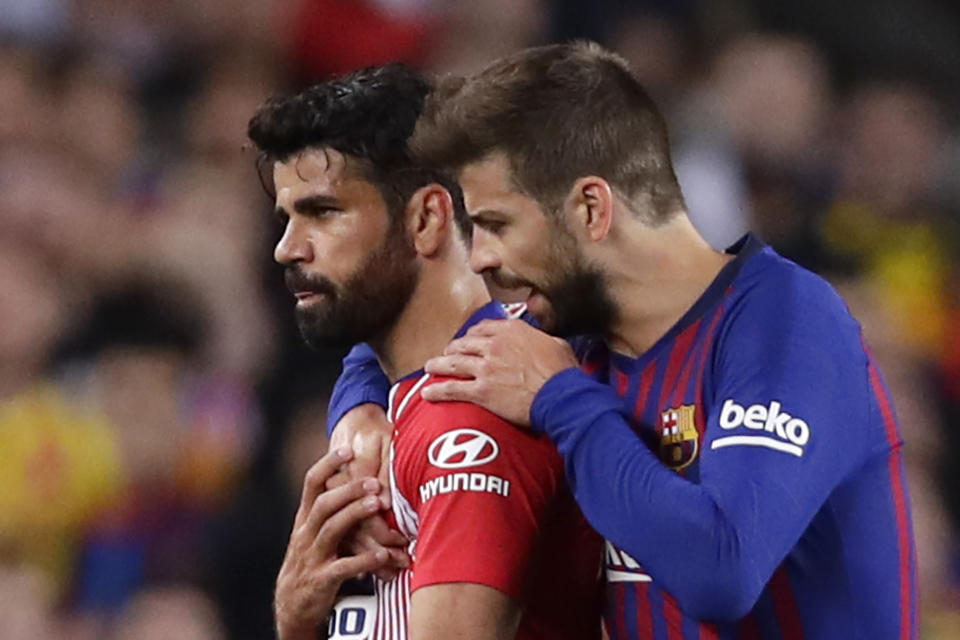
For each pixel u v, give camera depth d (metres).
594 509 9.98
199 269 23.88
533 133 10.48
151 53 28.73
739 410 9.98
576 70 10.61
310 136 11.16
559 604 11.14
